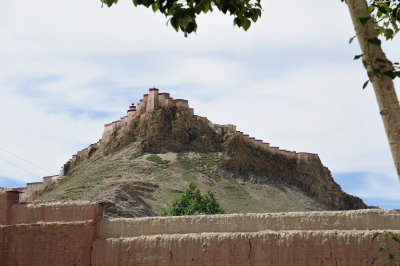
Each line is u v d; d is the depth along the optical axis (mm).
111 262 23656
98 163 116250
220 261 21938
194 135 125125
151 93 127375
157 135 120688
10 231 25547
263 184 118812
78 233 24453
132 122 125938
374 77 9336
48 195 97125
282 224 21875
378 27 11273
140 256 23250
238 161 121375
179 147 120688
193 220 23328
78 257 24156
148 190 98188
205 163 117750
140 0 11273
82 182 101188
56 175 124625
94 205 25016
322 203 126188
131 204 70812
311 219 21469
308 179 129500
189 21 11227
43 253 24750
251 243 21688
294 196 119375
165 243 22984
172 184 104812
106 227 24703
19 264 25000
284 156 131875
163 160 114562
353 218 20844
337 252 20281
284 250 21094
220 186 111375
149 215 71250
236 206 103688
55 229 24859
